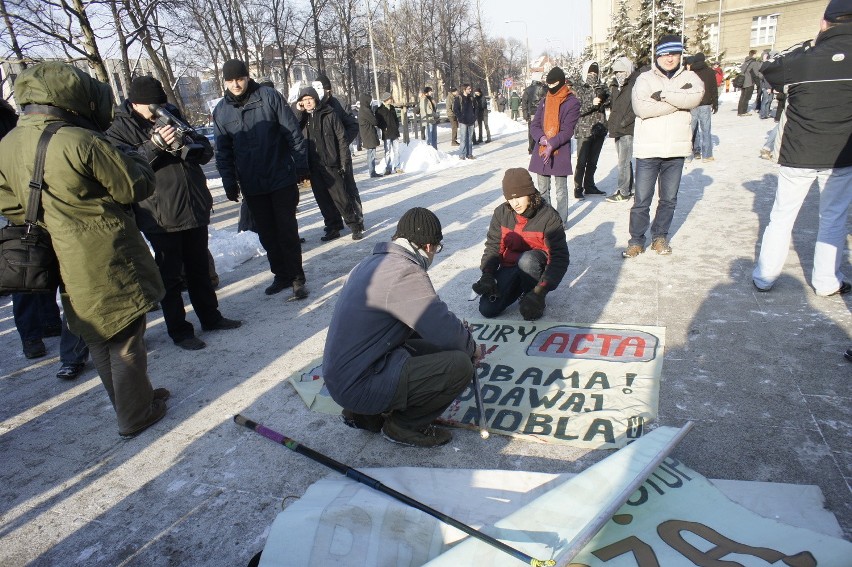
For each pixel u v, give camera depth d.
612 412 2.79
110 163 2.67
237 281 5.79
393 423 2.72
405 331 2.61
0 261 2.58
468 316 4.14
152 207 3.77
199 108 36.19
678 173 4.78
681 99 4.43
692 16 34.34
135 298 2.85
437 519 2.02
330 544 1.95
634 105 4.66
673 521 1.91
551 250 3.91
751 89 15.98
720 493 2.05
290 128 4.66
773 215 3.83
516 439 2.68
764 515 2.03
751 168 8.21
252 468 2.69
